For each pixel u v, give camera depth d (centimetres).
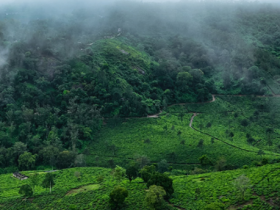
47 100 16425
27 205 8494
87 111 16150
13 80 16362
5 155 12762
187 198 8150
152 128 15762
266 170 8900
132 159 13312
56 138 14000
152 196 7444
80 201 8500
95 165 12988
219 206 7200
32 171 11894
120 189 7944
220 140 14575
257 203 7294
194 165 12638
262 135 16200
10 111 14662
